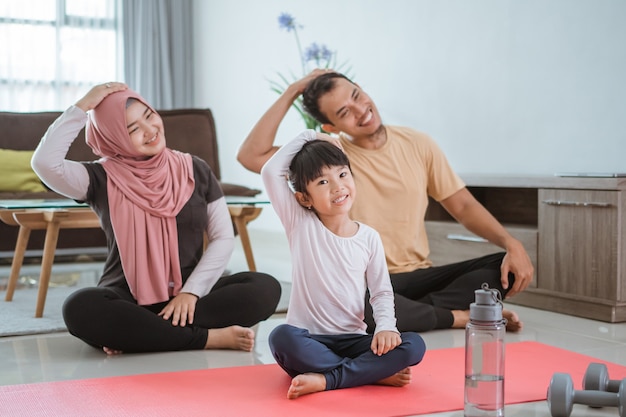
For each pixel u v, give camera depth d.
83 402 1.94
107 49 8.05
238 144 7.38
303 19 6.30
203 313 2.61
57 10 7.82
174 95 8.17
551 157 4.14
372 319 2.61
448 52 4.80
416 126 5.12
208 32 7.88
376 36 5.45
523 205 4.11
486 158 4.57
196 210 2.69
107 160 2.65
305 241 2.19
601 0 3.81
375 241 2.21
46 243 3.25
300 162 2.17
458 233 3.84
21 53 7.71
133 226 2.59
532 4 4.21
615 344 2.69
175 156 2.72
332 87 2.86
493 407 1.71
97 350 2.62
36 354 2.56
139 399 1.96
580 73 3.95
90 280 4.40
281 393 2.01
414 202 2.98
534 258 3.46
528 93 4.26
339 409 1.86
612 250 3.12
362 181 2.96
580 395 1.83
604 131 3.82
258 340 2.76
